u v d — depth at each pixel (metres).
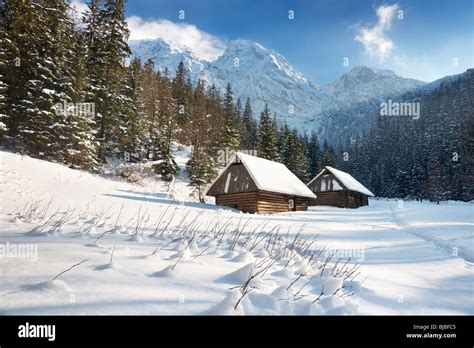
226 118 56.25
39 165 18.33
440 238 12.11
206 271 3.83
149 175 34.81
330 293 3.85
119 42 29.89
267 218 18.42
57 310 2.43
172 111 50.88
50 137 24.41
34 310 2.40
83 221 7.80
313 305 3.12
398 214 27.25
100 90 30.12
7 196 12.31
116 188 20.50
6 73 22.77
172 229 8.09
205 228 10.16
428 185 64.06
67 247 4.43
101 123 31.38
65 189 15.80
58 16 25.62
